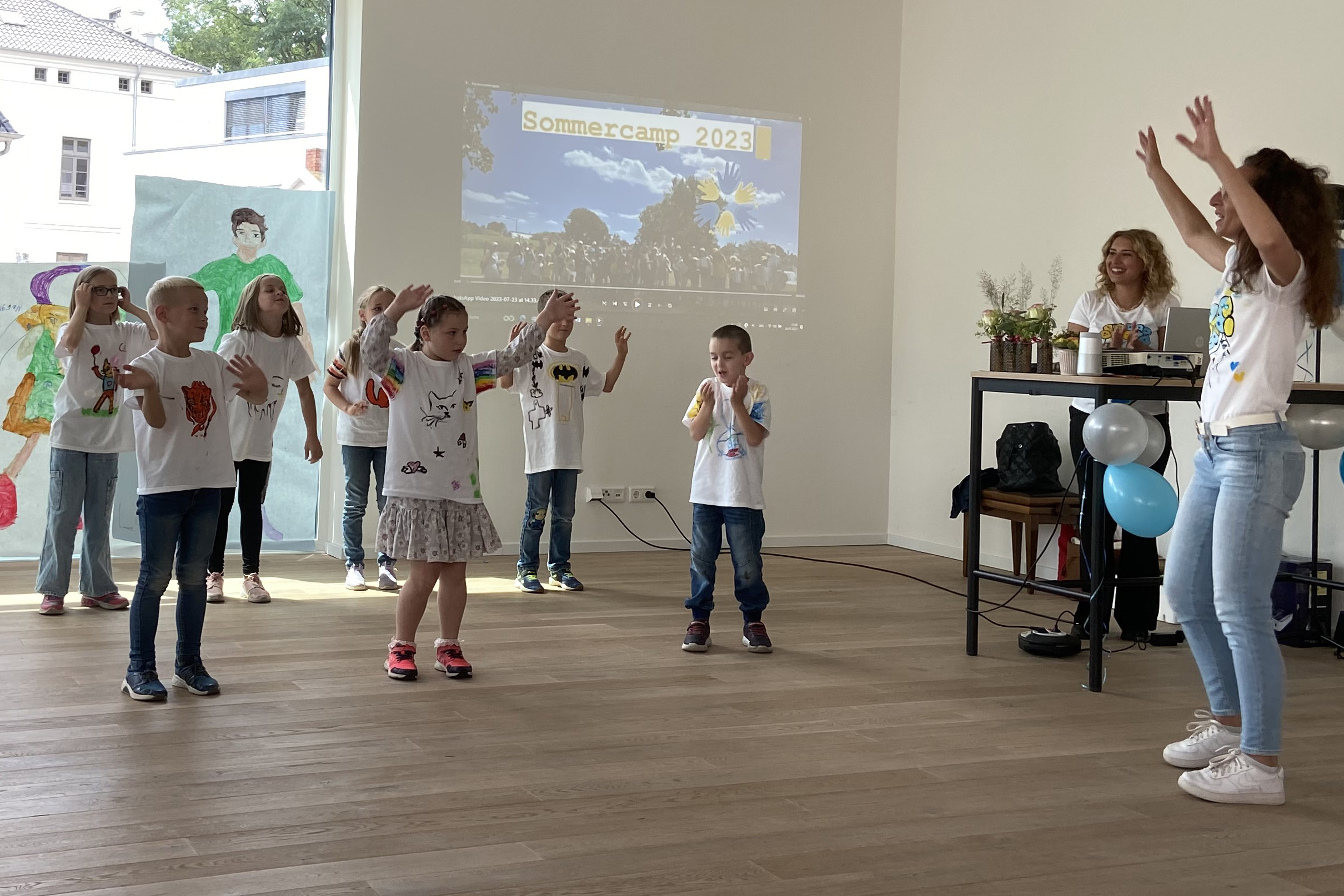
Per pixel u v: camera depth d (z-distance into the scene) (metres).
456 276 5.87
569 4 6.03
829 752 2.83
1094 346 3.47
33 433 5.37
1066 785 2.62
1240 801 2.51
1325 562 4.24
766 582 5.40
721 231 6.38
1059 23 5.60
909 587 5.32
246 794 2.44
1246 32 4.67
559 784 2.55
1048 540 5.53
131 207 5.56
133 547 5.56
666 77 6.25
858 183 6.67
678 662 3.74
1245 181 2.46
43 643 3.77
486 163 5.90
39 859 2.08
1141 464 3.56
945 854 2.21
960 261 6.25
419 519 3.36
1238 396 2.55
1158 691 3.48
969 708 3.26
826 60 6.58
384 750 2.76
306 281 5.88
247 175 5.80
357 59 5.68
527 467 5.04
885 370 6.73
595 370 5.21
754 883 2.05
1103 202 5.35
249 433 4.52
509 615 4.46
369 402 4.92
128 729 2.87
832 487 6.68
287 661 3.62
